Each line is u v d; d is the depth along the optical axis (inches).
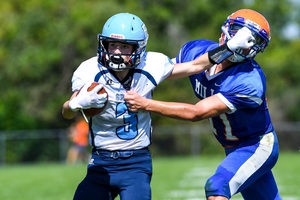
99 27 3371.1
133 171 623.2
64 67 3467.0
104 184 626.2
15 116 3036.4
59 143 2736.2
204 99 626.2
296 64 3973.9
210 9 4028.1
